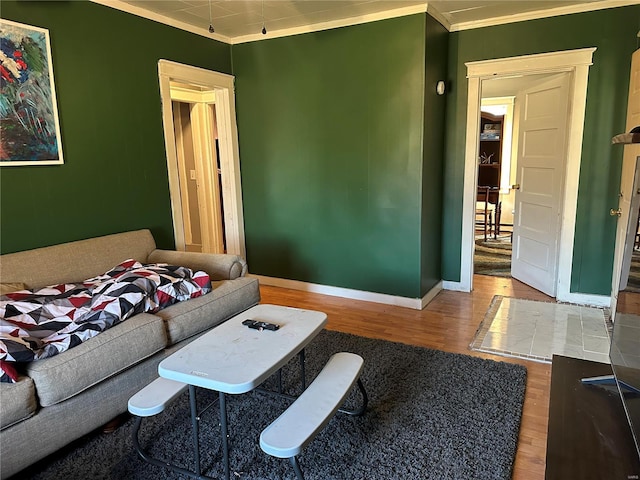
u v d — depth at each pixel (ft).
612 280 11.94
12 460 5.82
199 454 6.22
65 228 9.71
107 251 9.89
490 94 22.50
